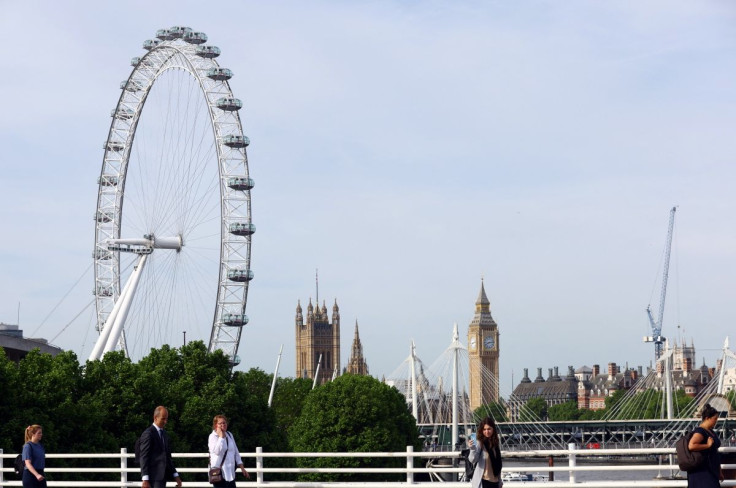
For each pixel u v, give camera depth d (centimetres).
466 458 3497
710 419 3244
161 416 3853
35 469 4166
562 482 3900
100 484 4881
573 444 3888
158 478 3794
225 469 3850
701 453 3212
